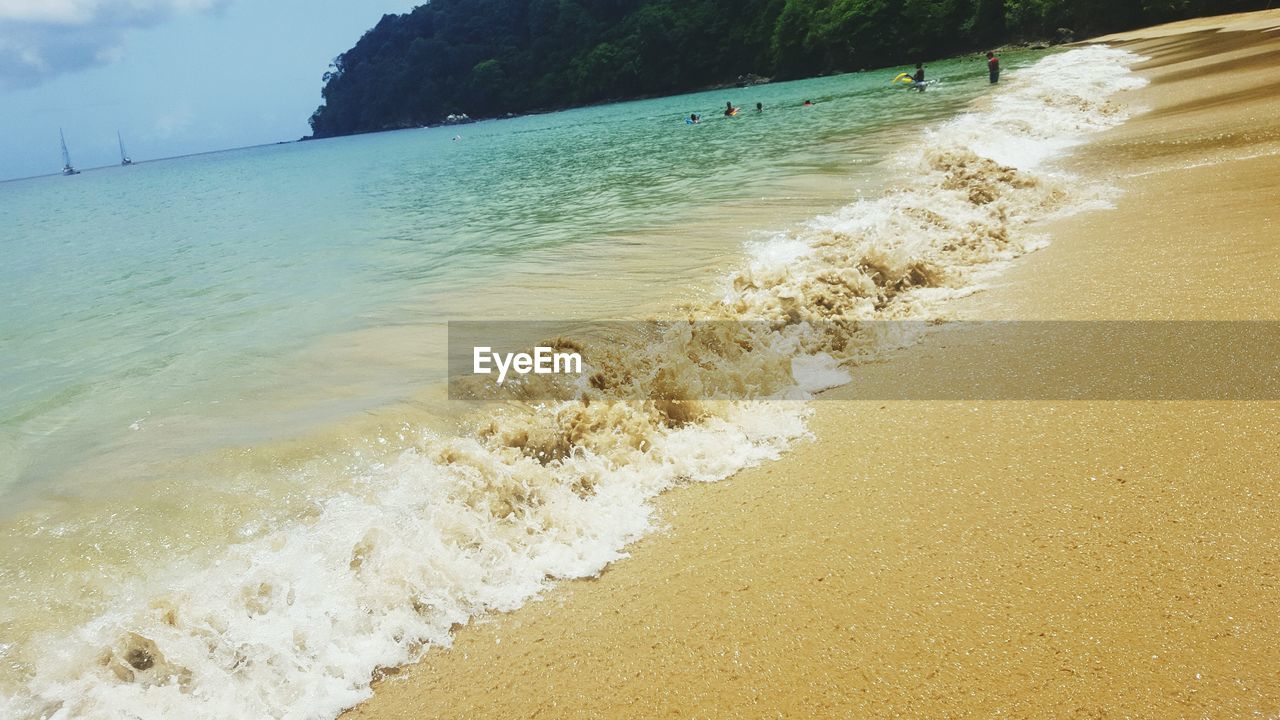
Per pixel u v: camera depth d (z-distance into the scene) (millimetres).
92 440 4465
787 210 9625
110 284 10156
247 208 21266
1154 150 10461
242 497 3633
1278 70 15523
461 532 3240
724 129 28188
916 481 3406
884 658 2453
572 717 2375
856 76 60062
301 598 2926
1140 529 2852
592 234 9961
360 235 12945
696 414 4160
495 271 8336
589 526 3322
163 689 2561
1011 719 2168
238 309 7797
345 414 4484
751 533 3199
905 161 12320
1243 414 3447
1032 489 3207
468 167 28422
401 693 2545
